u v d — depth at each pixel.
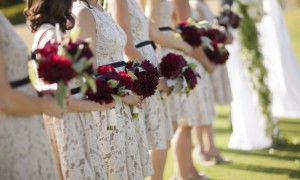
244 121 7.49
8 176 3.01
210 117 6.19
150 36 5.15
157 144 4.70
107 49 3.91
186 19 5.85
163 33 5.27
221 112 10.20
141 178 4.15
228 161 6.83
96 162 3.55
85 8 3.77
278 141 7.54
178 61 4.85
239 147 7.52
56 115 3.07
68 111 3.41
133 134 4.12
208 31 5.95
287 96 8.82
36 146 3.04
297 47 16.78
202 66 6.12
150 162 4.33
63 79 2.95
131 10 4.61
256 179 6.04
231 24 6.84
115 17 4.38
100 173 3.55
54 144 3.51
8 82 2.89
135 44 4.67
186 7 5.84
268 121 7.46
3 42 2.95
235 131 7.58
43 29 3.42
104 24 3.88
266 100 7.43
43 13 3.44
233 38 6.88
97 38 3.85
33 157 3.03
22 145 3.00
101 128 3.95
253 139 7.49
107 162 3.96
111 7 4.42
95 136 3.60
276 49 8.66
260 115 7.45
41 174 3.06
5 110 2.91
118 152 3.96
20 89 3.03
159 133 4.72
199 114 6.03
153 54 4.84
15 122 2.98
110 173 3.96
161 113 4.77
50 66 2.93
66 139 3.44
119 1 4.37
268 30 8.56
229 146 7.59
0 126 2.97
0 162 3.01
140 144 4.26
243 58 7.40
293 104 8.84
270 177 6.10
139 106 4.14
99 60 3.90
